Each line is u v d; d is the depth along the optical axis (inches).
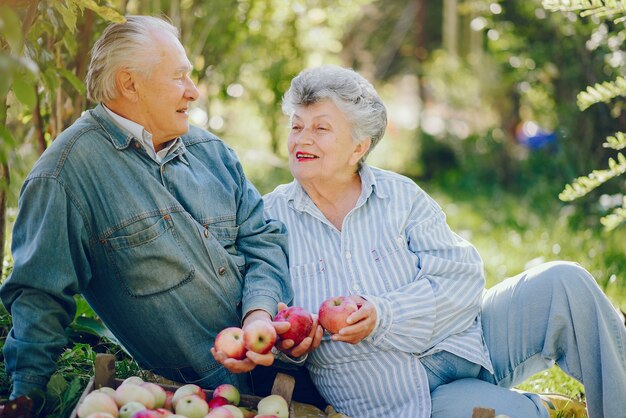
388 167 497.7
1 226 131.2
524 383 141.9
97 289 109.3
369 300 107.9
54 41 136.9
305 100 116.2
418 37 657.0
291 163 119.3
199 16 220.2
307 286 115.6
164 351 110.6
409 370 110.9
